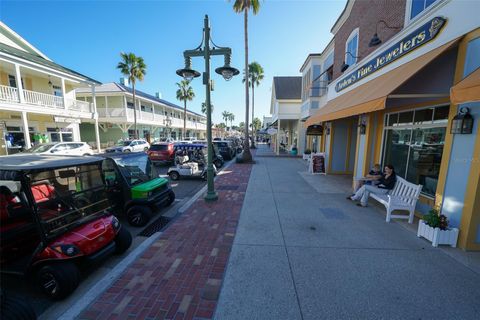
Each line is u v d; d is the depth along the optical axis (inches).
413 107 231.9
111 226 143.7
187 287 118.5
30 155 148.2
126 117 1026.1
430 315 99.3
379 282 121.2
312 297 110.4
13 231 127.0
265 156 805.2
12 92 552.4
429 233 163.9
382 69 263.1
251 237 175.0
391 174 241.8
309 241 168.1
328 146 456.8
